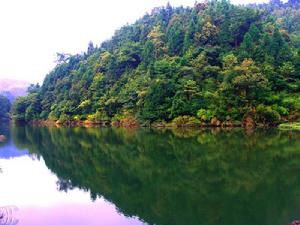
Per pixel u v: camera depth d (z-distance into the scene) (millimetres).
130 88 88250
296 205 20297
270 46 77250
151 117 77938
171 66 82625
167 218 19109
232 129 64750
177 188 25172
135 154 40906
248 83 65938
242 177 27422
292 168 29766
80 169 33438
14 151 45906
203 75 79188
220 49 86062
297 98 68500
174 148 43875
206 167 31734
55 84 124375
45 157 40844
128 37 125812
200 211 19953
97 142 53625
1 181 29125
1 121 140250
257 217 18516
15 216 20312
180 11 130250
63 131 78188
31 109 119750
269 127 65812
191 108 73125
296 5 161125
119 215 20094
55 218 19984
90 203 22594
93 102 100062
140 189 25500
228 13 98125
